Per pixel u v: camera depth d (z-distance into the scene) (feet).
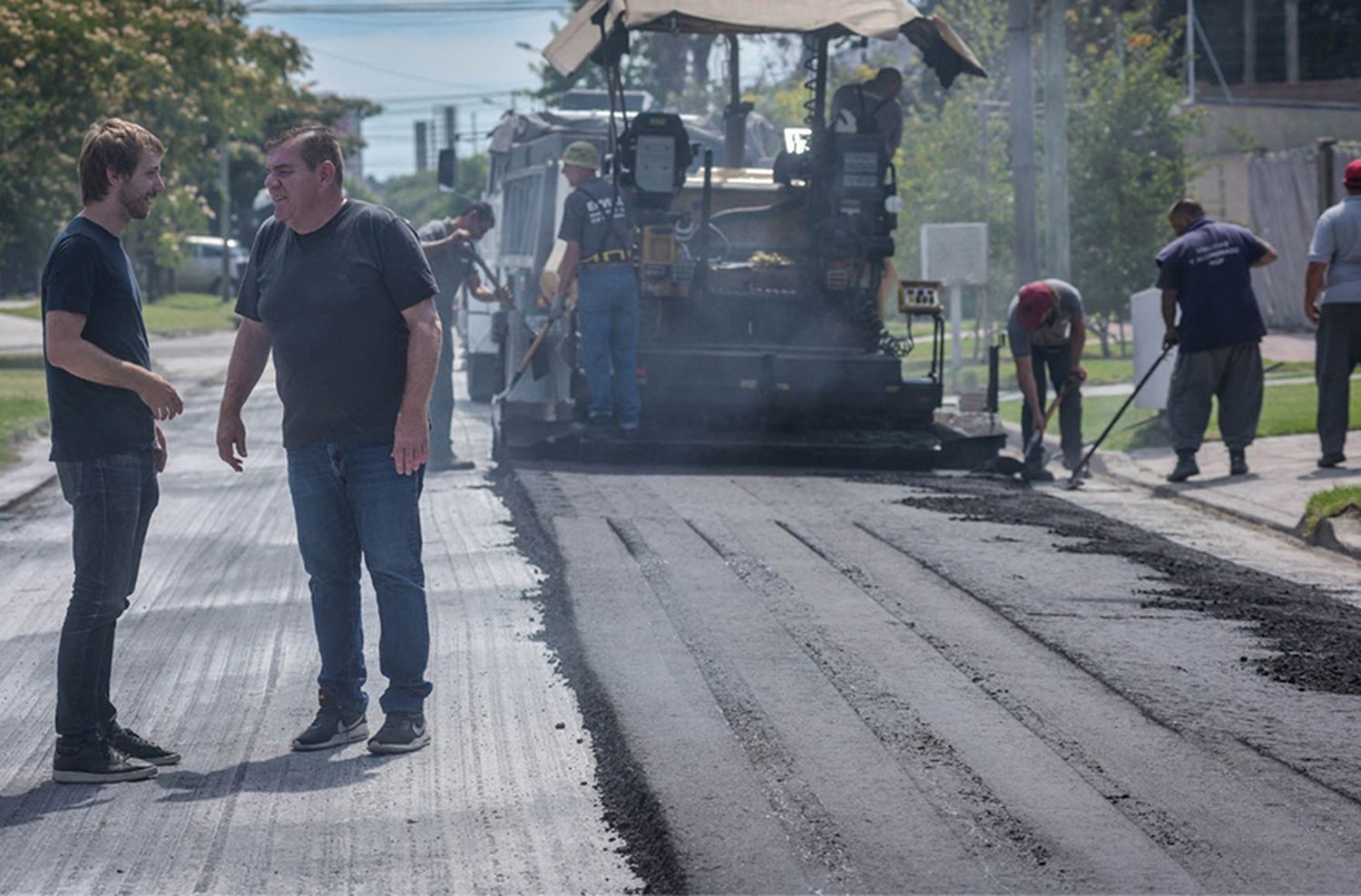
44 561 43.86
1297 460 60.08
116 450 25.84
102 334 25.66
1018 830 22.09
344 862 21.94
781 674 29.86
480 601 36.78
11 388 97.76
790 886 20.27
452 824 23.32
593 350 59.26
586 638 32.37
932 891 20.12
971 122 118.83
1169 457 63.87
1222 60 194.08
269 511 51.24
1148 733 26.53
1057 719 27.20
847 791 23.56
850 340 64.85
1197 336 56.75
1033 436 60.70
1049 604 35.76
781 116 161.38
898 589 37.24
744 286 64.23
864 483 55.26
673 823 22.27
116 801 24.73
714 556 40.91
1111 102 113.70
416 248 27.04
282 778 25.63
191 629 35.29
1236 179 148.25
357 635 27.71
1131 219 111.45
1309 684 29.55
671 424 62.95
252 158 351.05
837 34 62.64
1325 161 117.91
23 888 21.26
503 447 59.67
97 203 25.82
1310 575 42.04
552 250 75.51
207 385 109.70
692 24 60.49
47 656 33.73
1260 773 24.61
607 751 25.89
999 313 118.62
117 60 136.15
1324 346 57.52
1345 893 20.16
